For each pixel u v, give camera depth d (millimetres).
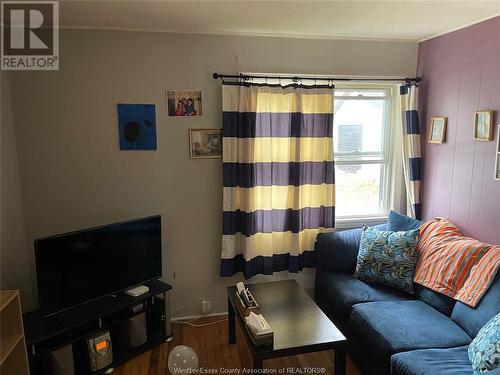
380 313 2395
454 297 2363
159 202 3039
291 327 2205
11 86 2682
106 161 2896
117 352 2658
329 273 3051
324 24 2750
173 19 2588
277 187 3145
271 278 3354
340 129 3443
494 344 1729
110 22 2633
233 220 3068
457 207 2932
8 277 2574
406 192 3479
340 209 3576
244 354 2705
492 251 2330
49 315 2361
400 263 2744
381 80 3260
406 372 1899
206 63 2959
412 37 3195
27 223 2822
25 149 2754
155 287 2828
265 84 2992
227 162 2988
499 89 2514
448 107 2990
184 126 2992
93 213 2926
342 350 2107
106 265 2572
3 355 1899
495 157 2559
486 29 2600
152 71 2881
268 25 2762
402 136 3342
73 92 2773
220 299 3285
